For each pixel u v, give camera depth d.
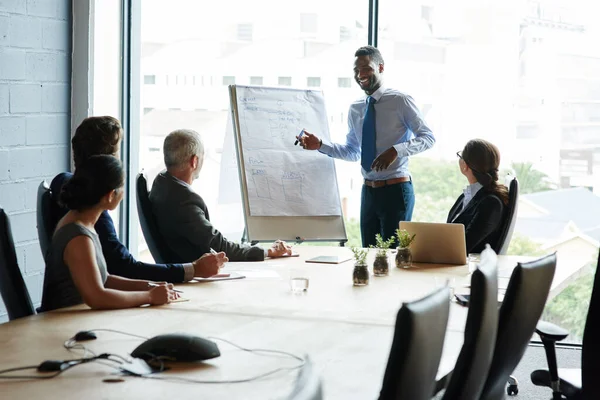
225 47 6.13
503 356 2.38
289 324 2.50
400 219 4.98
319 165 5.04
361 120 5.12
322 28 5.84
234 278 3.28
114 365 2.02
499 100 5.91
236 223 5.21
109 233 3.13
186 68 6.09
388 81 5.71
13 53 4.69
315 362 2.09
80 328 2.41
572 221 5.85
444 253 3.74
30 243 4.88
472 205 4.18
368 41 5.43
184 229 3.80
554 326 3.05
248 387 1.87
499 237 4.11
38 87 4.91
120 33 5.61
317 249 4.11
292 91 5.20
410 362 1.57
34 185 4.91
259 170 4.88
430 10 5.89
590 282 5.67
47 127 5.02
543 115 5.86
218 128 6.17
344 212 5.53
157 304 2.76
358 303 2.84
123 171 2.80
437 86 5.96
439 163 6.07
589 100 5.77
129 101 5.71
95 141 3.21
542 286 2.45
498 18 5.88
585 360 2.66
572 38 5.78
